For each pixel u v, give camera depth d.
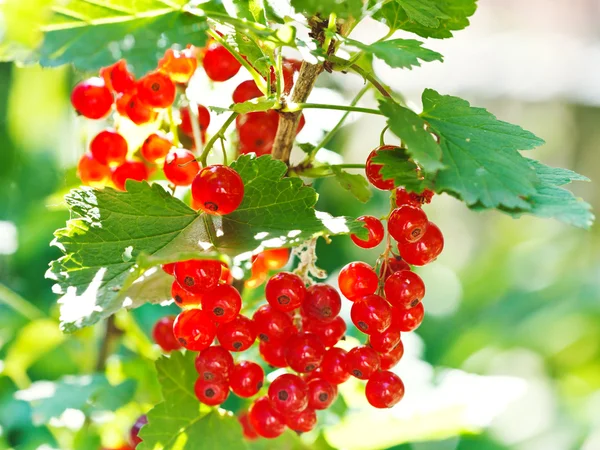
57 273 0.28
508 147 0.27
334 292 0.29
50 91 0.50
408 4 0.28
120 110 0.31
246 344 0.29
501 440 0.68
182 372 0.30
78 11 0.26
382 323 0.28
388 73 0.80
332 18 0.28
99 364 0.37
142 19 0.27
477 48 0.97
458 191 0.26
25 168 0.52
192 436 0.30
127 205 0.28
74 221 0.28
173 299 0.29
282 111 0.28
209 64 0.31
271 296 0.29
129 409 0.36
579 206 0.26
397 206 0.29
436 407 0.36
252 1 0.28
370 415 0.35
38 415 0.33
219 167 0.27
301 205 0.28
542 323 0.82
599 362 0.78
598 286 0.84
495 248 1.00
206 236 0.28
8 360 0.38
